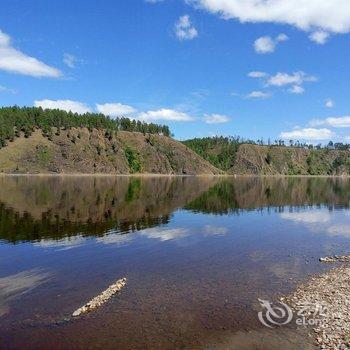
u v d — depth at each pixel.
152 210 74.00
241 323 23.41
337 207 89.00
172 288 29.17
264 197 114.88
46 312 24.22
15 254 38.09
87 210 70.50
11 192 104.81
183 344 20.83
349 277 32.72
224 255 39.72
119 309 24.97
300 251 42.56
